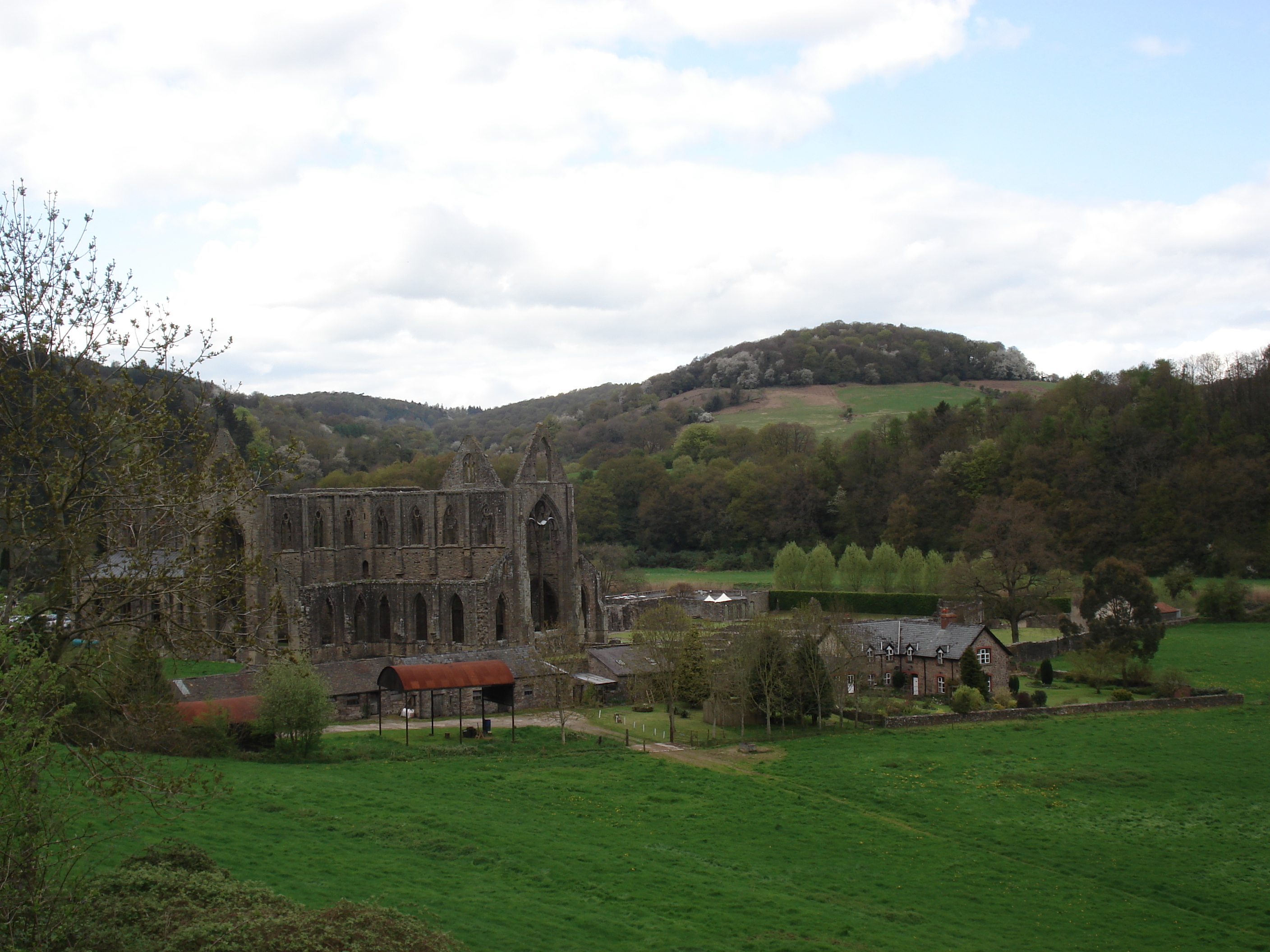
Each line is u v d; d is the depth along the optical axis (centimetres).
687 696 10919
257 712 8025
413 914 4512
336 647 12162
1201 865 6331
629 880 5516
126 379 4244
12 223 4122
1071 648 14175
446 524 12538
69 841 3206
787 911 5222
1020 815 7238
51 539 4056
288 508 11825
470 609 11850
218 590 4291
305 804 6369
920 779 8081
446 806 6650
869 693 11325
